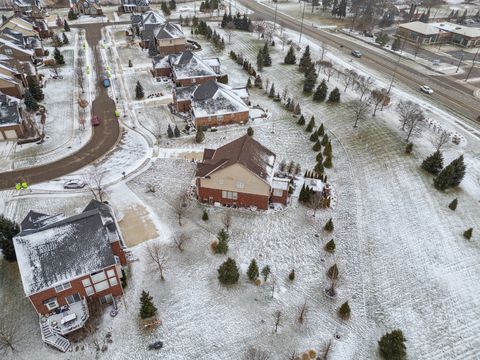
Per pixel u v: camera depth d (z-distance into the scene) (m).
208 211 50.38
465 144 66.62
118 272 36.78
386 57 110.69
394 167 60.69
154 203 51.38
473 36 119.31
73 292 35.09
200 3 166.12
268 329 35.94
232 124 72.06
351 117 74.94
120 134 68.12
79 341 34.00
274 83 90.69
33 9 131.38
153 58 93.00
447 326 37.31
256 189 49.12
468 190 56.03
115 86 86.88
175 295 38.59
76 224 35.81
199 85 74.81
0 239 39.25
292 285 40.75
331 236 47.56
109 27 131.25
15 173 56.88
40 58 101.62
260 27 121.19
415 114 65.94
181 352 33.56
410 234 47.88
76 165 59.16
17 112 65.44
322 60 102.31
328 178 58.50
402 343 33.06
